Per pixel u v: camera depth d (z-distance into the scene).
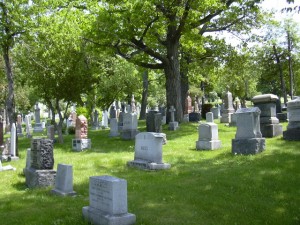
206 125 17.38
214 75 40.09
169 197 10.02
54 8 23.67
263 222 8.20
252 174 11.84
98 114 39.66
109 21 23.22
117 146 20.97
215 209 8.98
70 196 10.35
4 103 41.66
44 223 8.12
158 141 14.01
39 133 36.38
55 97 24.02
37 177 11.53
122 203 7.61
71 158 17.41
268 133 18.72
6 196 10.82
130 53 30.64
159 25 25.34
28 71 23.33
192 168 13.64
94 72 26.69
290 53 44.94
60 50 22.81
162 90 70.31
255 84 70.19
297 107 17.17
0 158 18.53
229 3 27.39
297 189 10.29
